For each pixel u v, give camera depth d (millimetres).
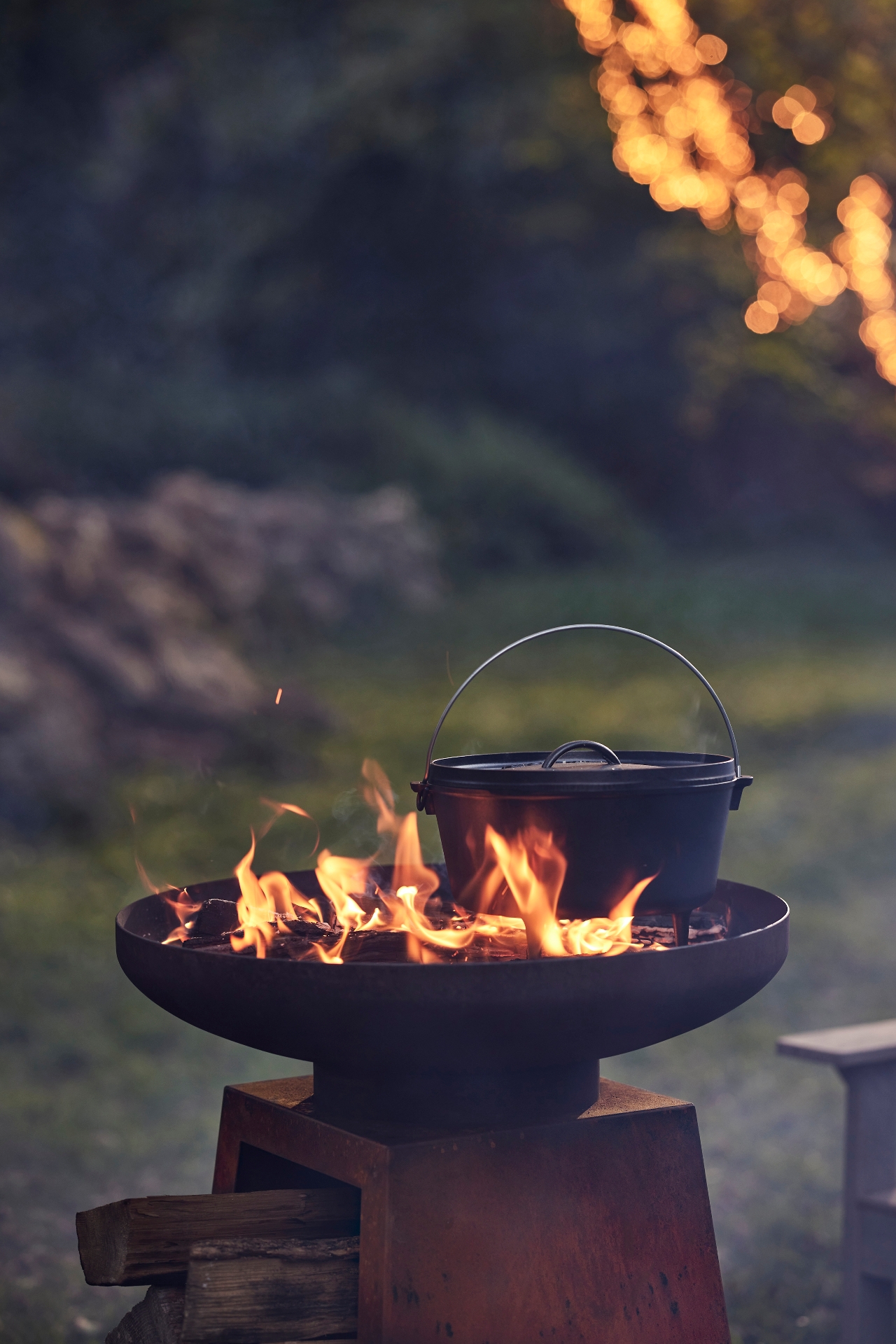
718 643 14297
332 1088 1846
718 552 22578
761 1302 2910
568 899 1736
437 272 22578
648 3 8453
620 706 10719
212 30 17406
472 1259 1674
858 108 7867
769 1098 4090
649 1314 1774
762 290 8562
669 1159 1839
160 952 1713
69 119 18922
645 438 24422
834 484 23594
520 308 23047
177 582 12359
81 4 16516
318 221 21750
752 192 8250
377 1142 1687
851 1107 2529
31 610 8141
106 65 17812
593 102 9867
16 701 7051
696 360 10477
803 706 10680
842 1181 3539
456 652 13883
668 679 12125
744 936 1714
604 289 22547
